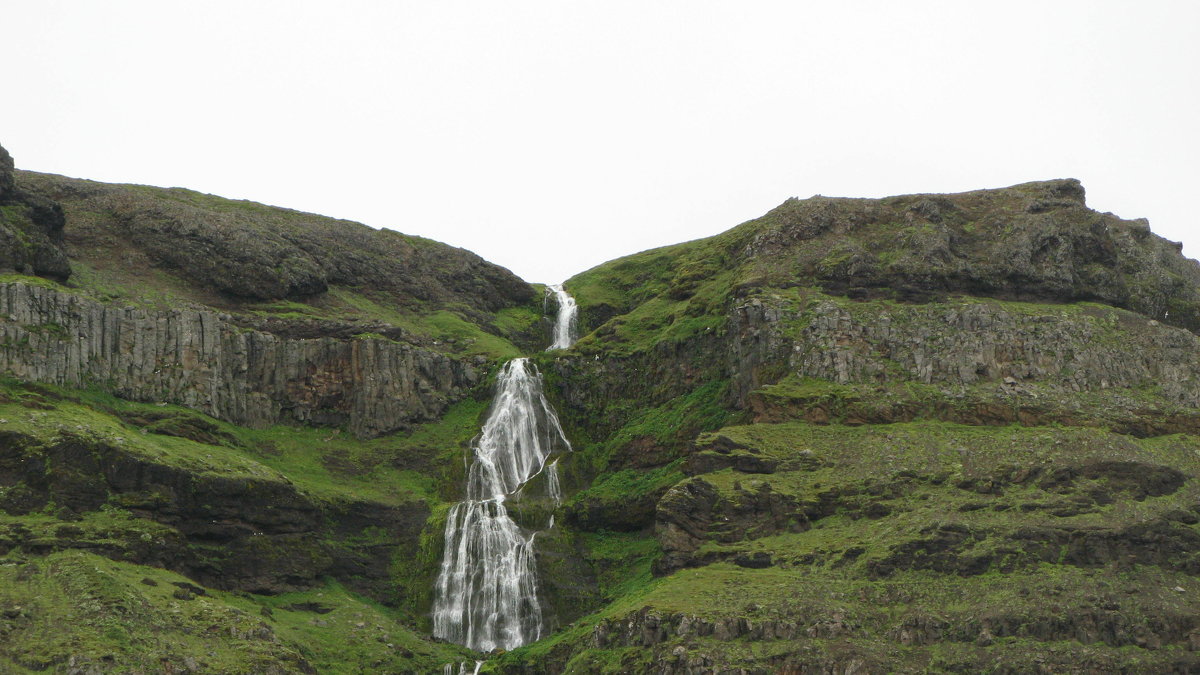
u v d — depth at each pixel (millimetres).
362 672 100062
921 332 123562
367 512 120812
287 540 112000
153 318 124062
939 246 131625
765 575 98375
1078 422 114000
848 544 99750
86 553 95625
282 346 132750
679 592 96062
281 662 92250
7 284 113250
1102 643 88688
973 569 95125
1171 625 89500
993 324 123375
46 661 83000
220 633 92812
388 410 134250
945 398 117000
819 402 117250
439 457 131625
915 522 100125
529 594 116312
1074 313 126562
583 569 117562
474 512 121125
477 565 118250
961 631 89562
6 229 118875
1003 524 98250
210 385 125312
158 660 86250
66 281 124062
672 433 127375
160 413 118062
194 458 110125
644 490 121375
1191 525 98938
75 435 102375
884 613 92250
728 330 131625
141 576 96312
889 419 115812
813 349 122562
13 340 111812
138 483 104125
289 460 125250
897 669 86938
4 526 94938
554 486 129000
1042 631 88938
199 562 104688
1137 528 96938
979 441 110125
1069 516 99125
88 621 87375
